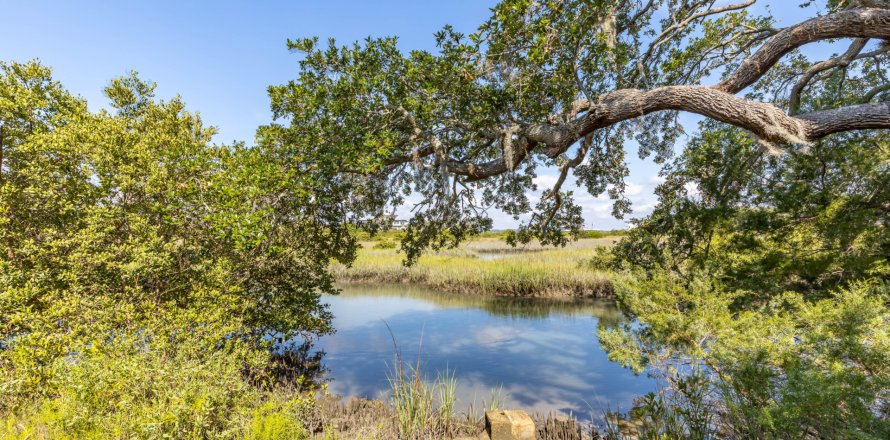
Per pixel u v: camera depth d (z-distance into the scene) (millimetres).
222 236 4438
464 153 5855
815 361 3582
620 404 6227
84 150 5461
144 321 4938
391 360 8766
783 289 6129
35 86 6250
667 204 8203
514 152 4723
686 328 4551
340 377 7758
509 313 13547
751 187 7457
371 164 4598
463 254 29062
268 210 4500
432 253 29094
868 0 3986
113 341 4309
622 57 4211
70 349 4504
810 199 6270
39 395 4121
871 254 5723
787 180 7117
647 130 6270
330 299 16688
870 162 6031
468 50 4070
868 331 3674
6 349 4688
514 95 4391
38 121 6164
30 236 5879
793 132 3146
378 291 18531
